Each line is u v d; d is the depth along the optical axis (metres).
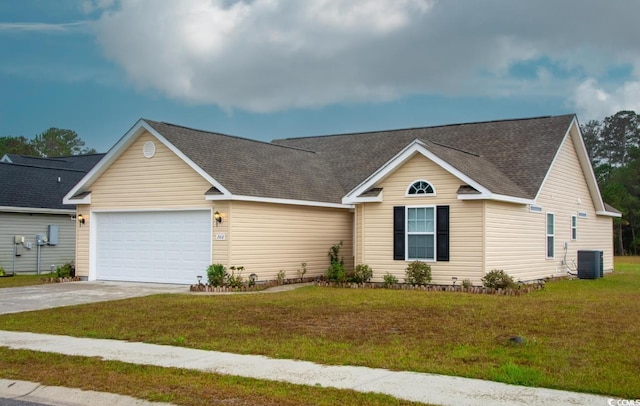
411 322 12.61
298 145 31.95
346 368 9.15
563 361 9.23
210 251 20.56
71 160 41.06
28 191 29.28
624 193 60.69
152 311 14.67
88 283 22.14
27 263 28.58
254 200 20.55
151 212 22.05
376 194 20.64
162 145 21.62
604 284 21.98
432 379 8.51
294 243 22.69
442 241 19.67
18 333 12.25
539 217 23.05
